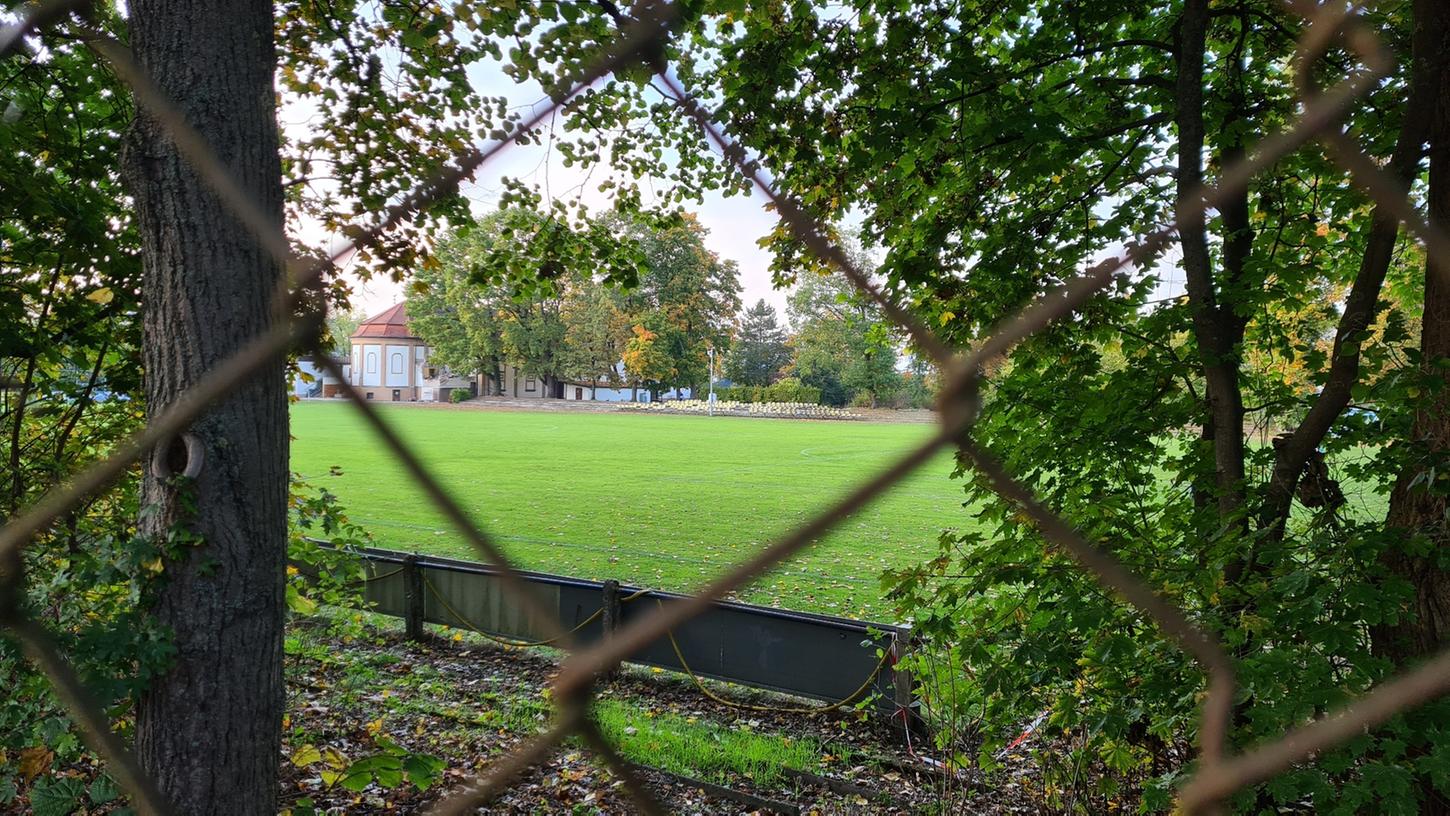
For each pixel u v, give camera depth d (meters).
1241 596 3.38
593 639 8.51
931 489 22.45
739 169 1.01
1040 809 4.42
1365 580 3.13
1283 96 5.24
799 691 7.41
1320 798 2.65
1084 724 3.68
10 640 2.75
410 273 6.14
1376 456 3.62
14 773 3.59
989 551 4.27
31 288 4.39
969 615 4.38
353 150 6.56
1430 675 1.25
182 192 2.71
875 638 6.97
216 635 2.88
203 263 2.74
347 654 8.48
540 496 19.97
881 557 13.19
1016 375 4.97
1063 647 3.66
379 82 6.70
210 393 1.30
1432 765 2.62
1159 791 3.03
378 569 9.76
